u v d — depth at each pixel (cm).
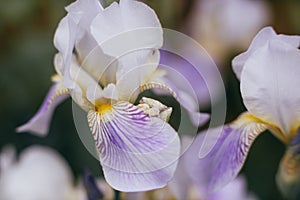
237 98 86
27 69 87
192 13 84
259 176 85
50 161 64
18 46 88
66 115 83
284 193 53
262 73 48
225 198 64
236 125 50
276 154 85
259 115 49
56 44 47
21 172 63
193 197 54
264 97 48
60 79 50
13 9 88
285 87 48
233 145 49
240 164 48
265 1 93
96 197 53
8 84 86
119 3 46
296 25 94
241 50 90
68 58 45
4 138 85
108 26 46
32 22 89
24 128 52
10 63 87
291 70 47
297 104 48
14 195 63
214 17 88
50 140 83
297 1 94
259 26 92
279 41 47
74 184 67
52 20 89
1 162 64
